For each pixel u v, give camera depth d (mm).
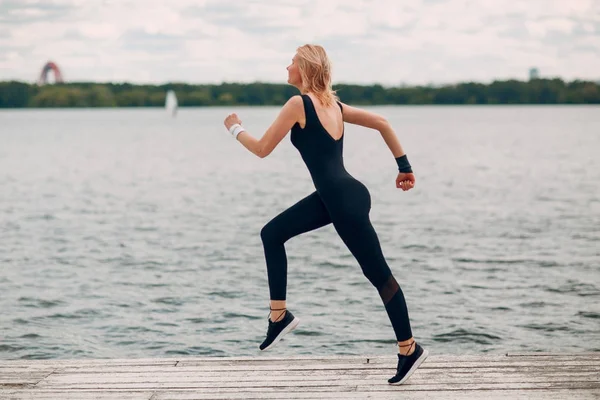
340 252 12945
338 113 3969
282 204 21281
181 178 30766
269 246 4000
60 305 9438
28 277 11250
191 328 8336
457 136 71812
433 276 10922
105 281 10883
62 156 47000
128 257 12836
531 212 18531
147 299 9719
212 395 3963
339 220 3820
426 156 43594
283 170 35062
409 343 4016
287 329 4043
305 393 3973
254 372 4332
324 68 3926
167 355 7402
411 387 4035
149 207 20797
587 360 4434
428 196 22844
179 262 12320
